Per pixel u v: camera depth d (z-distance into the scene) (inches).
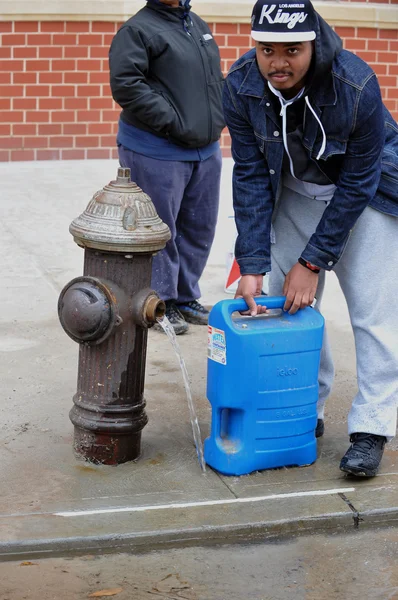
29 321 250.7
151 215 166.1
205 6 439.5
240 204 167.5
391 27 467.8
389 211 165.2
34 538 148.9
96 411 170.6
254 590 143.3
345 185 158.2
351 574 148.6
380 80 474.6
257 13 146.4
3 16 417.7
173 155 235.3
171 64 230.2
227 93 161.6
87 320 163.5
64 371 219.5
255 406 168.4
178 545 153.7
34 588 141.4
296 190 171.6
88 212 165.6
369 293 169.0
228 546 154.7
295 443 173.8
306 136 156.3
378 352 170.4
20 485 165.2
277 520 157.6
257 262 166.4
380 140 155.6
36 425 190.2
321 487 168.9
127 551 151.7
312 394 173.2
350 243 168.4
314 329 168.9
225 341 164.2
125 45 226.8
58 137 439.2
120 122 243.1
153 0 230.7
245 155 165.6
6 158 435.8
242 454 170.2
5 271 289.9
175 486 167.0
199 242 252.4
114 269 165.5
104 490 164.7
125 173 166.6
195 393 210.2
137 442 175.8
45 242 320.8
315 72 148.9
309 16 144.9
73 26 427.2
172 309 250.4
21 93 430.3
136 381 171.5
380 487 169.6
